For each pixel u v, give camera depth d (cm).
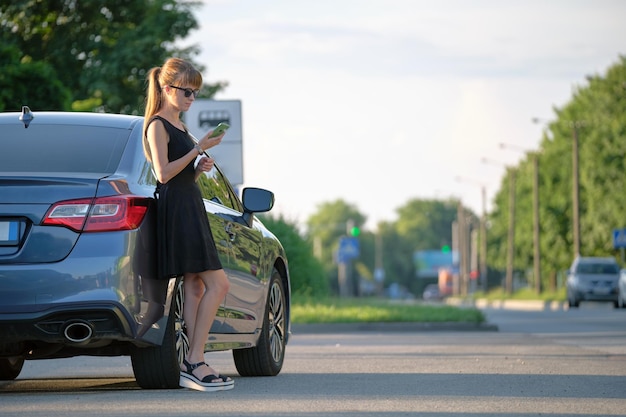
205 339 1173
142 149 1186
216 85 5828
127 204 1095
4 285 1057
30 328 1056
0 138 1184
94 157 1157
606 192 8419
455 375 1432
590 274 6569
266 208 1363
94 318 1065
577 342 2325
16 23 5269
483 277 13312
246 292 1322
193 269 1135
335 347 2178
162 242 1130
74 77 5422
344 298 5697
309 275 4641
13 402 1073
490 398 1141
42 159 1147
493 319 4231
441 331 3259
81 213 1080
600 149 8444
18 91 3884
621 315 4700
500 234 11919
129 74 5450
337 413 1005
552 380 1354
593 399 1139
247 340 1338
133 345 1138
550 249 9825
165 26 5572
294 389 1226
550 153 10031
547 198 9988
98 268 1068
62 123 1215
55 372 1528
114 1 5566
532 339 2484
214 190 1301
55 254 1068
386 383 1312
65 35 5416
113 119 1235
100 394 1133
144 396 1112
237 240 1302
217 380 1175
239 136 2908
